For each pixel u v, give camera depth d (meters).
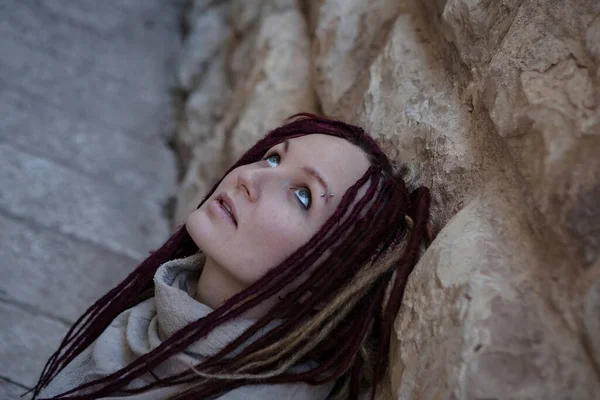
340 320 1.22
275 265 1.20
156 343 1.23
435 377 0.99
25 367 1.61
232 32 3.03
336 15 1.92
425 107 1.47
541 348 0.92
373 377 1.19
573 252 0.94
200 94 2.88
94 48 3.29
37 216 2.16
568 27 1.12
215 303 1.26
